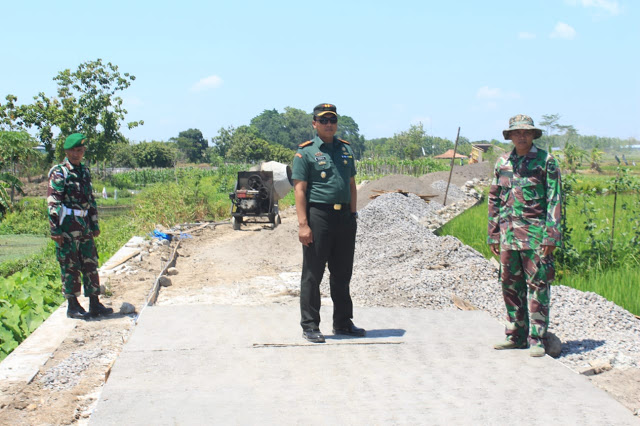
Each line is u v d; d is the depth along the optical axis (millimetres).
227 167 52969
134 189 56375
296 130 177250
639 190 9688
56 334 6160
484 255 10211
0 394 4527
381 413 3680
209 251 12742
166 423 3541
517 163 4949
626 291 7027
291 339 5188
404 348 4984
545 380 4246
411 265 8961
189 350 4875
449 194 23422
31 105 53031
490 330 5590
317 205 5137
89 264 6836
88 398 4477
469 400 3881
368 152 96438
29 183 51531
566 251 8727
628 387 4402
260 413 3676
